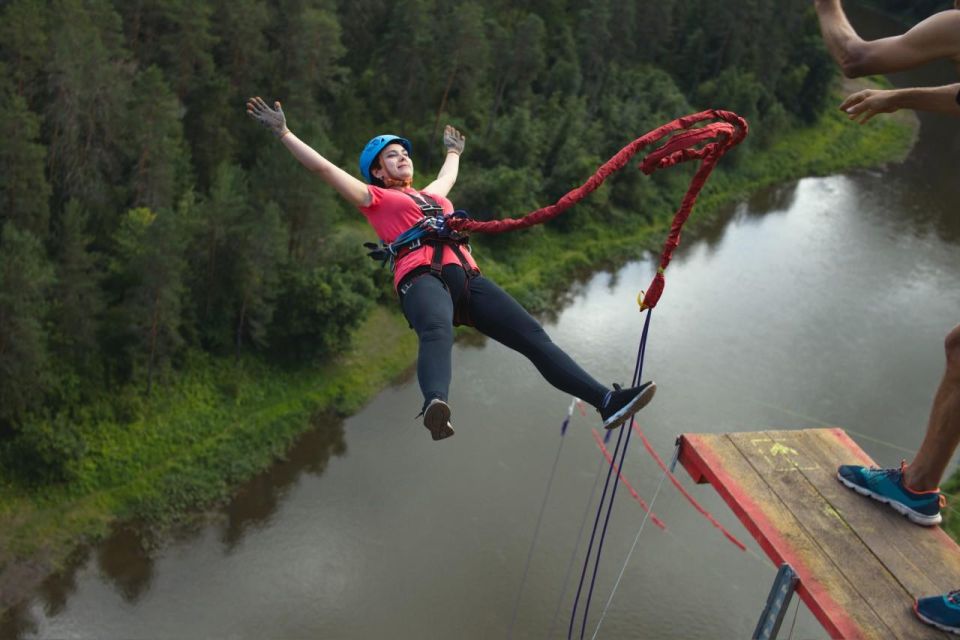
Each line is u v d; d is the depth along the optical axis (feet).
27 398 99.40
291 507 103.76
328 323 116.67
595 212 162.71
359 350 124.06
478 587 97.09
